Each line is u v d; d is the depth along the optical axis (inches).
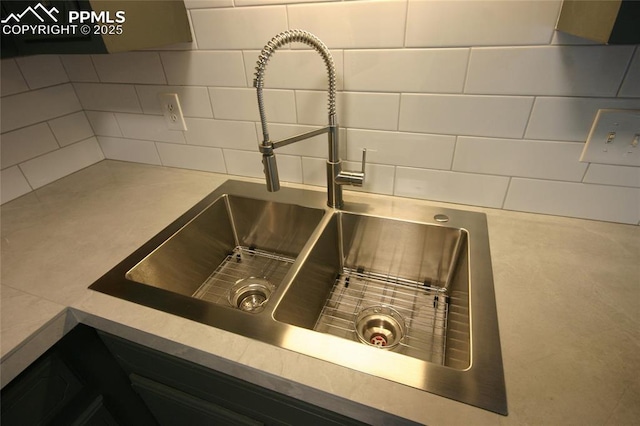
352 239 37.0
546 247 29.9
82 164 49.2
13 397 25.3
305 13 31.1
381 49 30.6
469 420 17.6
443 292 34.9
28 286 28.2
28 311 25.7
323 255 34.2
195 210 38.2
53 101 44.2
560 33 25.9
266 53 26.0
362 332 31.1
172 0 33.0
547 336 22.0
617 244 29.9
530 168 32.0
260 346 22.0
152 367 28.7
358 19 30.0
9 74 39.6
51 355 26.9
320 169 39.6
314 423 23.9
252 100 37.9
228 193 40.8
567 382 19.3
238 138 41.3
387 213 35.3
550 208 33.5
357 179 32.8
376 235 35.9
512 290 25.6
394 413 18.1
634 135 27.7
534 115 29.5
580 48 25.9
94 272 29.6
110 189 43.7
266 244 42.1
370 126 34.8
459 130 32.2
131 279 29.4
